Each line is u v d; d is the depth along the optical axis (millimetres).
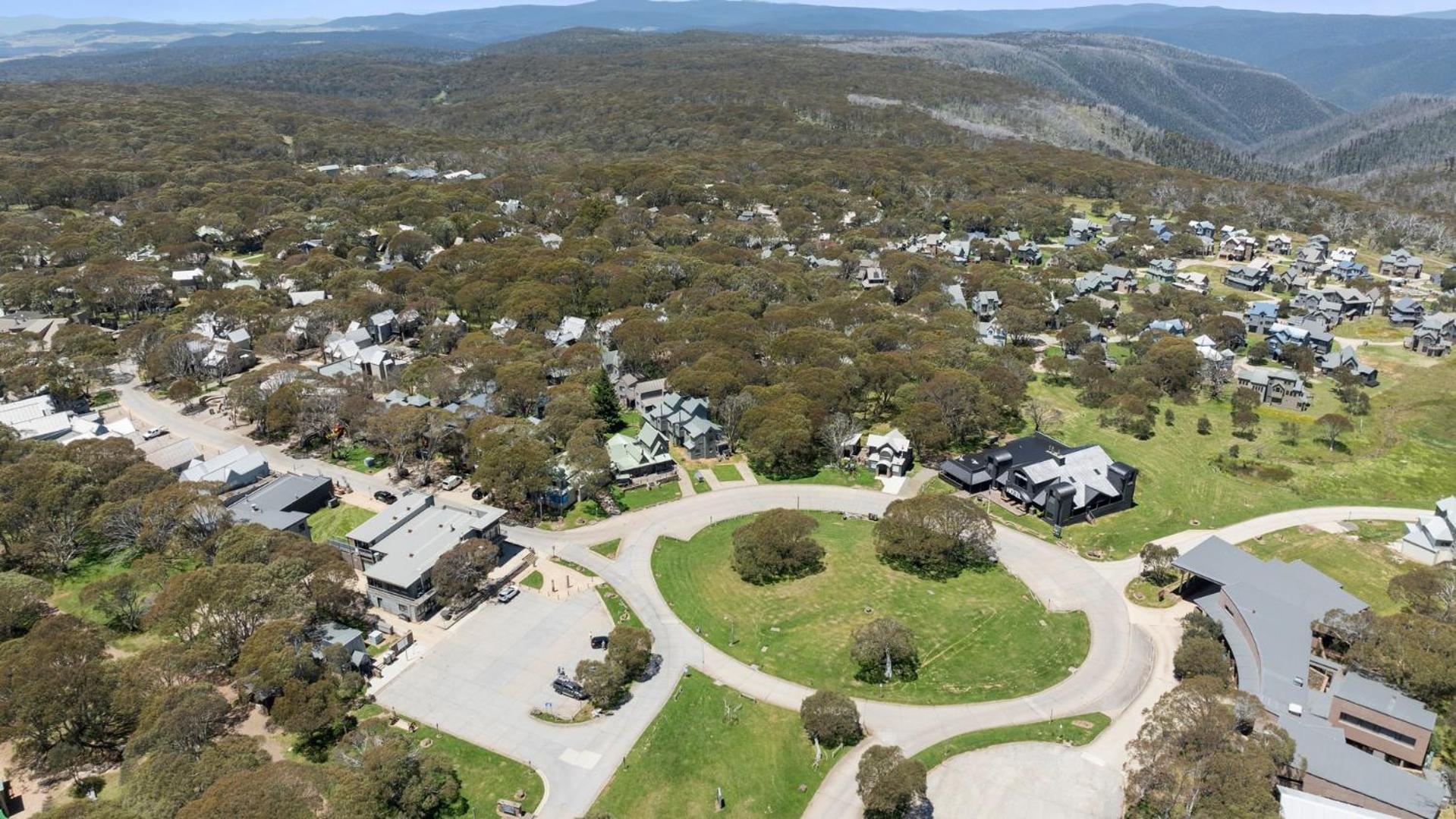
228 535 105625
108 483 120875
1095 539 123000
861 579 112562
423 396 164000
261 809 64250
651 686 93188
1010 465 136500
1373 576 112000
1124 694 91375
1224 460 147000
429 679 94312
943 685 93250
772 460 140875
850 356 167500
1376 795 72875
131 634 99312
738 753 83562
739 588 111188
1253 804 67875
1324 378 185875
